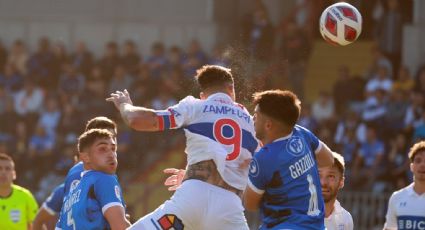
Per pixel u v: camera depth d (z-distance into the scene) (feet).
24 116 135.95
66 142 129.70
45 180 126.31
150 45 151.23
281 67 128.88
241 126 49.78
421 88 119.96
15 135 134.92
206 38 148.15
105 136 52.44
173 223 48.47
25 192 73.67
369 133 115.03
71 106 132.57
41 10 154.20
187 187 48.75
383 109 116.88
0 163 72.28
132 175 125.29
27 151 130.11
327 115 125.29
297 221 45.88
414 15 141.59
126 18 152.46
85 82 138.21
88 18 153.58
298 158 46.47
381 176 112.16
